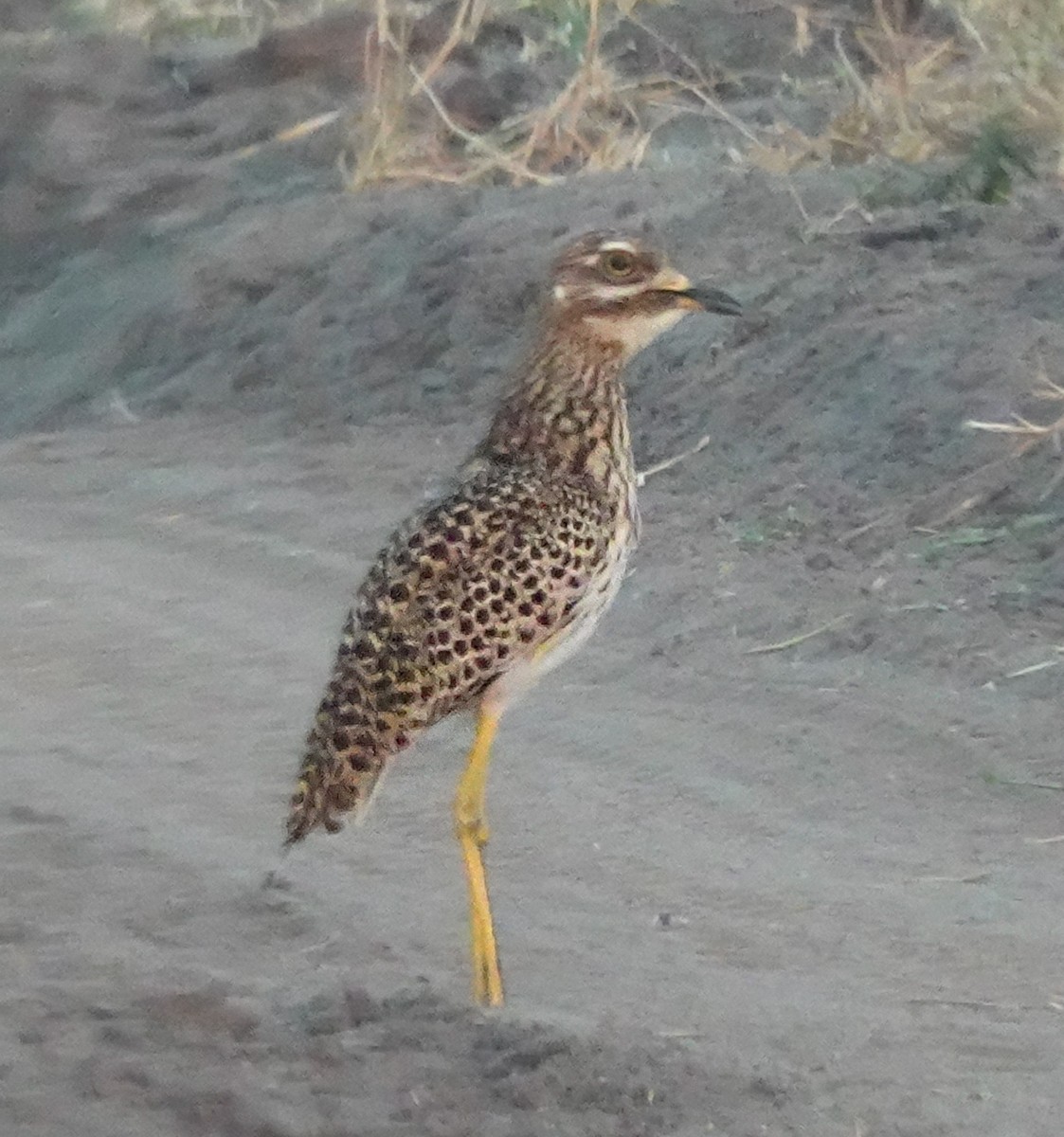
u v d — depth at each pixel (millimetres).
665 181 25906
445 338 25000
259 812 13492
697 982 10922
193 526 20906
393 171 29188
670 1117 9031
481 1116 8930
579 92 28500
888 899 12000
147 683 16266
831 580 17250
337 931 11422
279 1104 8883
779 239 23031
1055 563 16797
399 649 10727
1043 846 12734
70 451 24734
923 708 14805
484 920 10719
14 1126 8570
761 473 19484
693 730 14781
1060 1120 9133
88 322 29188
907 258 21812
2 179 33062
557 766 14305
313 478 22234
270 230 28344
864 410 19734
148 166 32469
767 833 13055
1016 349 19594
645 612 17062
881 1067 9758
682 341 21828
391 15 33406
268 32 34750
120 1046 9422
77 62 35219
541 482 11180
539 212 26266
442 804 13750
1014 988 10773
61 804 13422
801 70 30000
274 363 26016
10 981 10242
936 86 24938
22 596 18812
